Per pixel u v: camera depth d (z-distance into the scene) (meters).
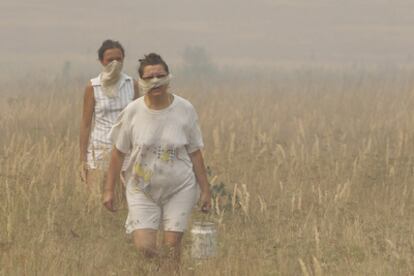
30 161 23.86
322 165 25.84
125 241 17.69
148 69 15.23
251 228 19.30
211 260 16.19
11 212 18.83
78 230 18.64
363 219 19.91
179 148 15.64
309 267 15.64
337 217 20.02
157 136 15.57
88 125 20.25
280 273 15.75
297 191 22.75
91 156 20.19
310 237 18.28
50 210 19.73
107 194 15.99
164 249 15.64
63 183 21.86
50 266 15.73
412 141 31.00
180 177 15.68
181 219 15.68
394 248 16.69
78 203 20.45
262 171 24.73
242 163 25.83
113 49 19.88
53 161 23.58
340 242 17.81
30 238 17.59
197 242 16.48
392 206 21.52
